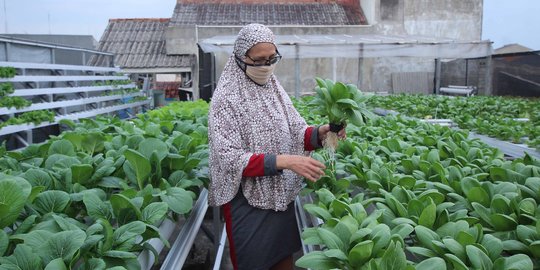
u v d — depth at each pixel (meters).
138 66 16.84
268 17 18.41
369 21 18.09
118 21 20.36
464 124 5.91
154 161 2.63
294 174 2.50
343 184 2.53
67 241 1.55
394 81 17.64
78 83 10.79
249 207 2.43
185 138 3.28
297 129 2.59
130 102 13.45
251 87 2.37
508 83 13.26
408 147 3.44
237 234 2.46
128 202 1.97
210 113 2.36
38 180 2.25
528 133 5.00
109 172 2.50
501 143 4.66
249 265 2.47
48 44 9.45
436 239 1.63
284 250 2.55
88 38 19.64
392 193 2.20
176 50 17.19
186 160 2.96
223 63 15.91
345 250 1.61
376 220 1.82
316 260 1.60
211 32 16.95
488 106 7.77
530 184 2.15
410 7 17.91
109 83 12.46
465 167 2.67
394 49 12.63
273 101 2.45
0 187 1.65
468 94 13.20
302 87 17.39
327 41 13.08
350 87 2.42
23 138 7.55
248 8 19.12
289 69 17.38
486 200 2.06
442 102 8.60
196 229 2.60
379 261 1.42
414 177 2.66
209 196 2.54
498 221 1.81
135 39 18.95
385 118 5.80
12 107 7.00
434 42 12.66
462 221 1.74
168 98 20.27
